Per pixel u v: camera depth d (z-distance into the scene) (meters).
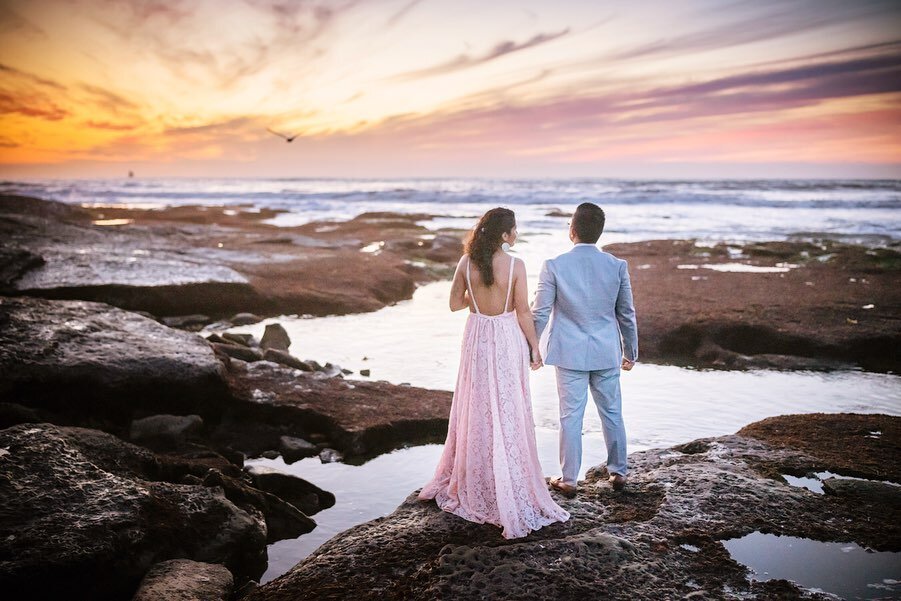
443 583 3.29
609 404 4.35
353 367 8.80
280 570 4.22
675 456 5.19
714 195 63.59
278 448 6.25
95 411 6.17
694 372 8.81
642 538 3.73
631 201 56.84
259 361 7.76
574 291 4.16
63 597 3.43
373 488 5.40
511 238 4.04
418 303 13.92
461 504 4.12
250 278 13.58
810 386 8.13
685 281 14.27
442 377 8.34
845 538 3.78
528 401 4.07
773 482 4.51
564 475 4.36
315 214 43.44
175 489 4.41
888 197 58.09
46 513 3.78
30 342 6.37
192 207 43.66
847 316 10.62
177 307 11.85
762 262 17.92
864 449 5.27
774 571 3.43
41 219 18.09
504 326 3.99
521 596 3.17
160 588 3.48
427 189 97.00
